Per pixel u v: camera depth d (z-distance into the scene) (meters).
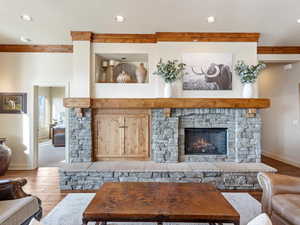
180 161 4.29
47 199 3.31
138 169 3.74
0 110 4.96
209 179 3.68
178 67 4.16
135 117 4.39
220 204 1.98
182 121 4.30
